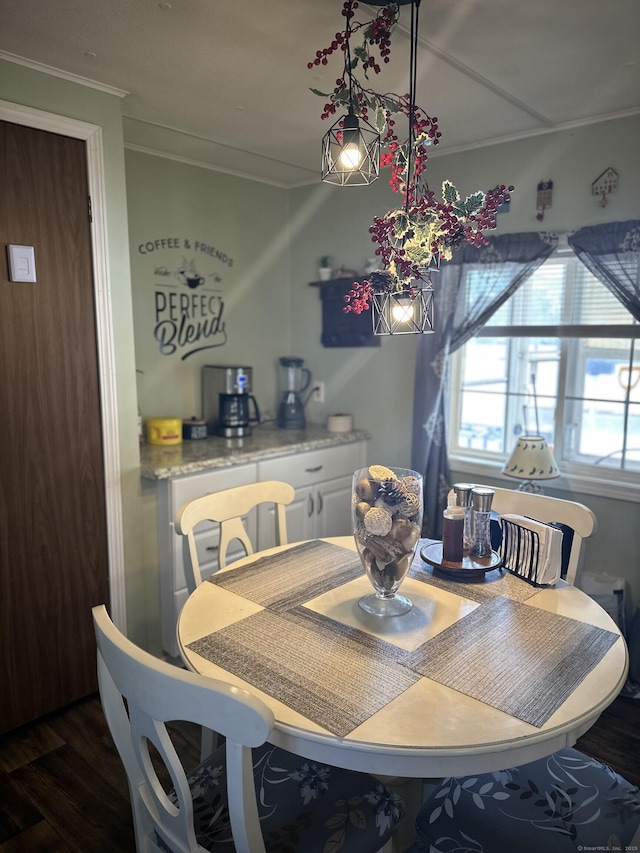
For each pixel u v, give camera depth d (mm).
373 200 3299
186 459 2701
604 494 2688
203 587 1701
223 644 1378
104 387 2387
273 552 1984
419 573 1789
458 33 1829
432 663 1299
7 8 1700
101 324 2350
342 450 3389
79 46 1938
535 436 2729
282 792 1328
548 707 1146
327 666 1286
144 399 3119
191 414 3350
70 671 2412
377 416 3457
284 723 1096
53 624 2344
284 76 2166
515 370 3016
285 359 3662
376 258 3326
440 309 2977
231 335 3504
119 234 2375
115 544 2498
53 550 2316
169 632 2684
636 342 2648
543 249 2688
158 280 3107
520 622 1487
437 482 3105
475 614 1527
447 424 3113
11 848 1761
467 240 1506
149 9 1709
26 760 2125
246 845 1023
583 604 1593
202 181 3248
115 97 2303
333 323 3549
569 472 2863
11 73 2020
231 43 1917
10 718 2254
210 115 2545
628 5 1668
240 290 3518
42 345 2201
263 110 2490
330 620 1495
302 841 1206
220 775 1384
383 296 1540
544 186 2701
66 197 2203
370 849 1229
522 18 1741
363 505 1469
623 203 2508
